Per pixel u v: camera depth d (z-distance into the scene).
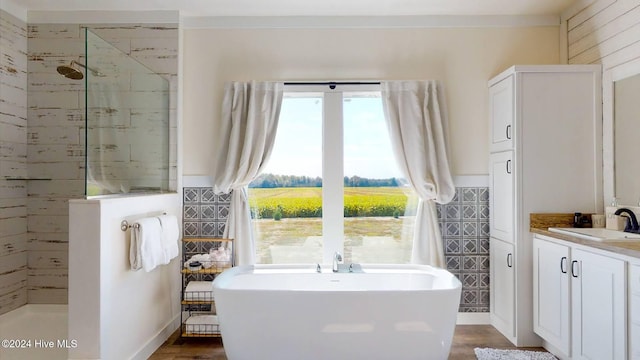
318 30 3.31
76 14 3.24
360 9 3.19
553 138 2.81
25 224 3.25
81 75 2.55
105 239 2.20
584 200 2.80
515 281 2.83
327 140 3.28
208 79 3.32
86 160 2.18
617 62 2.66
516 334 2.81
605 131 2.77
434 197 3.16
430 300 2.39
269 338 2.42
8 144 3.07
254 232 3.34
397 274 2.98
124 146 2.59
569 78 2.82
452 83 3.30
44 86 3.27
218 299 2.46
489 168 3.26
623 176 2.61
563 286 2.45
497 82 3.10
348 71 3.30
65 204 3.27
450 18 3.30
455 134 3.29
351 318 2.39
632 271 1.92
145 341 2.66
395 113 3.22
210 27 3.31
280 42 3.31
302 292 2.39
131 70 2.68
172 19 3.22
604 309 2.10
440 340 2.42
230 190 3.25
